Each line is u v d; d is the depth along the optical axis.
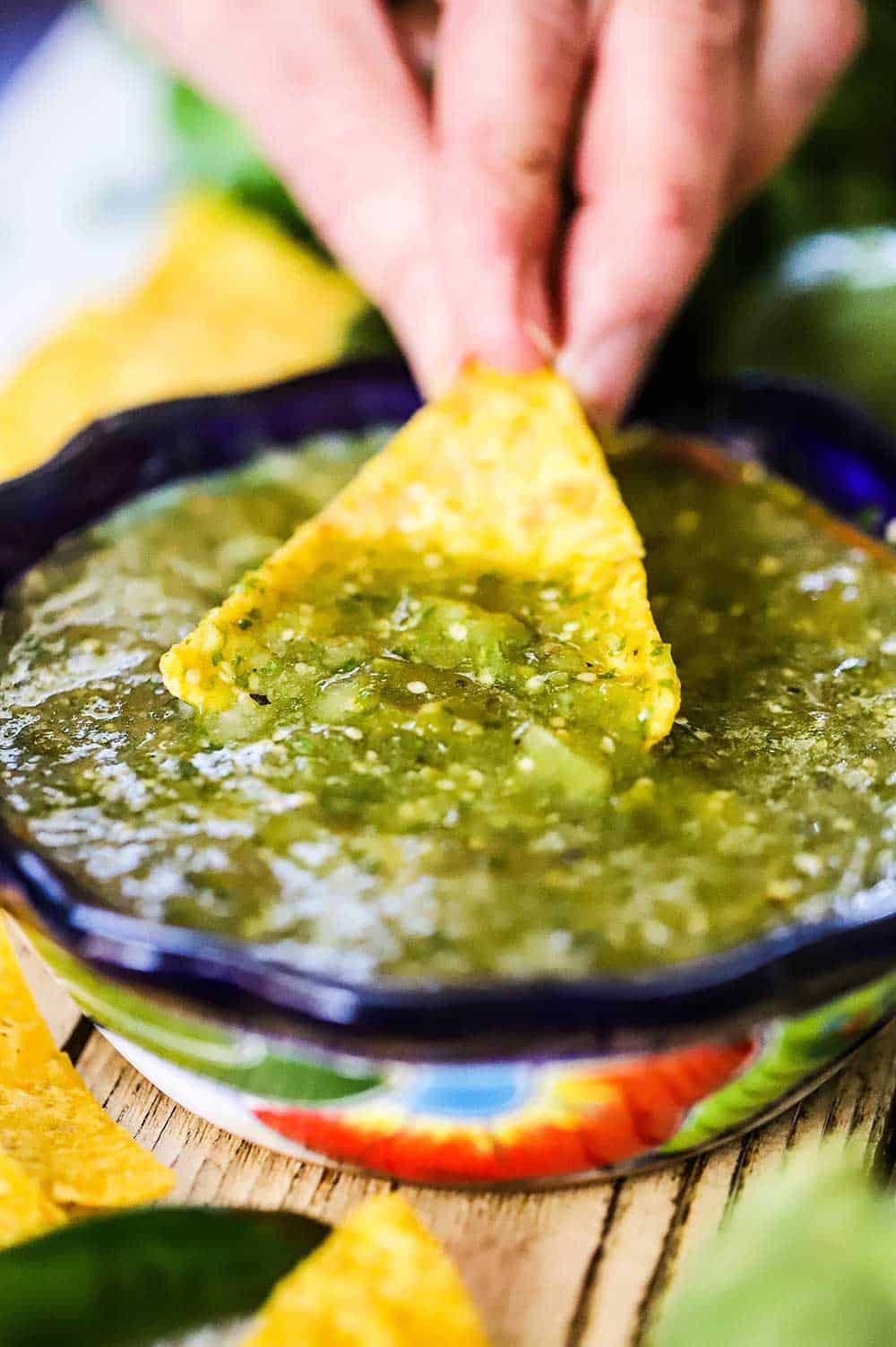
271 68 0.36
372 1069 0.25
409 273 0.34
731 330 0.39
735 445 0.33
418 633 0.28
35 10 0.57
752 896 0.25
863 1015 0.26
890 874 0.26
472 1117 0.25
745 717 0.28
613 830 0.26
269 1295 0.24
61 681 0.29
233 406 0.33
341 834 0.26
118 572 0.31
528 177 0.31
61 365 0.40
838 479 0.32
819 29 0.34
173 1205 0.25
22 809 0.27
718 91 0.32
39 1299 0.24
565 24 0.32
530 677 0.27
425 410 0.31
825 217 0.43
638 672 0.27
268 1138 0.27
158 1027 0.25
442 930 0.25
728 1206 0.26
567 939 0.25
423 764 0.27
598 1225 0.26
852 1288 0.23
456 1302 0.24
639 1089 0.25
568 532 0.29
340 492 0.33
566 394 0.30
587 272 0.32
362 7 0.35
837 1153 0.25
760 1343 0.23
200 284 0.42
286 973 0.24
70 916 0.24
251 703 0.27
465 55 0.32
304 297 0.42
